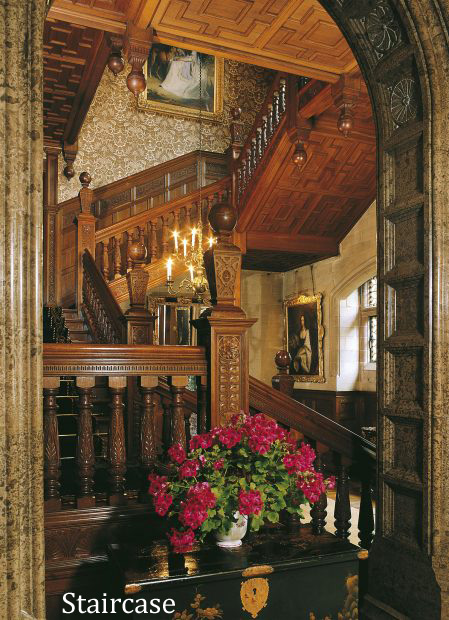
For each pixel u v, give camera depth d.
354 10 3.15
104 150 10.62
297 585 2.55
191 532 2.60
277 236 9.87
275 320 12.41
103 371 3.02
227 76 11.83
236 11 4.65
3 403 1.91
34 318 1.99
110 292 6.55
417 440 2.96
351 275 10.15
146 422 3.13
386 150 3.24
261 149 8.89
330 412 10.71
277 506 2.71
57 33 6.60
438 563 2.79
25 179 1.99
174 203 9.09
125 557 2.57
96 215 10.40
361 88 5.84
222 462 2.69
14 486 1.91
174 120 11.27
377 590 3.16
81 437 2.99
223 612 2.41
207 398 3.30
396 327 3.16
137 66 4.97
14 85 1.96
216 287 3.29
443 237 2.87
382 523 3.17
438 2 2.76
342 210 9.73
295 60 5.49
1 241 1.94
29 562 1.95
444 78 2.85
